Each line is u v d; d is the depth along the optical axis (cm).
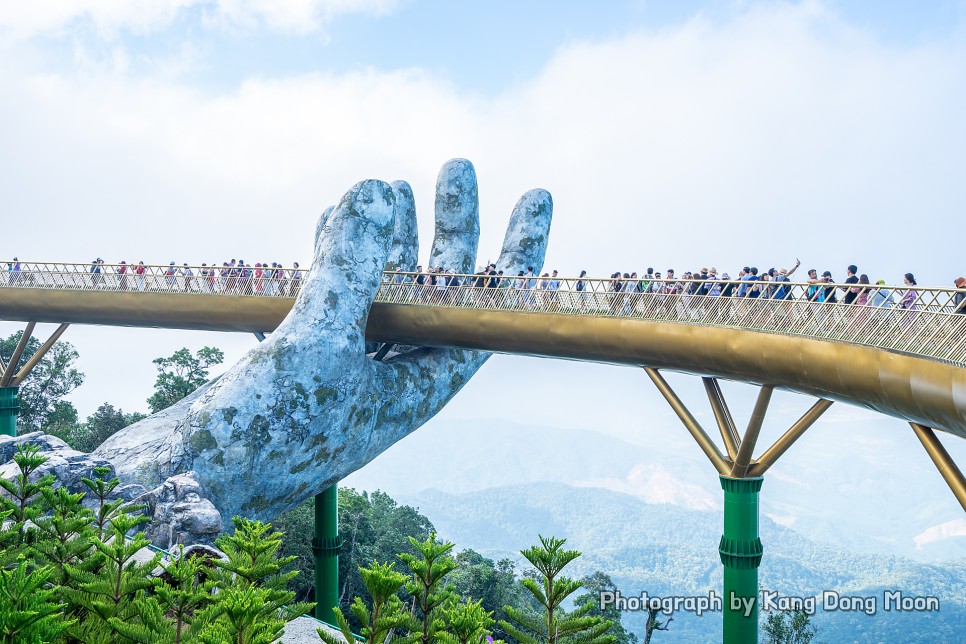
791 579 19588
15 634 823
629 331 2462
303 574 4703
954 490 1730
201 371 5912
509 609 1133
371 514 6125
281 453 2823
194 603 1171
